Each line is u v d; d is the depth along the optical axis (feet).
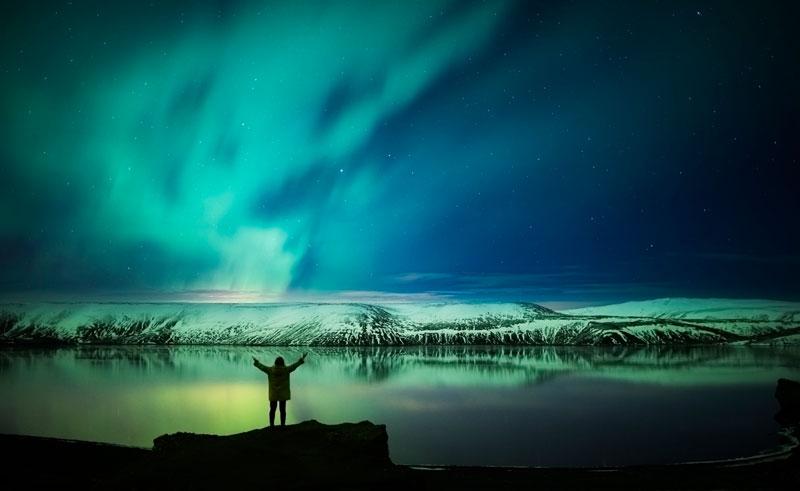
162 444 64.54
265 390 230.27
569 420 154.92
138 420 152.66
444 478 76.64
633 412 168.04
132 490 52.37
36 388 238.27
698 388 232.53
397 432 137.59
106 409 174.60
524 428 142.92
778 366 362.12
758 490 67.97
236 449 58.90
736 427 137.28
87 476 73.41
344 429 65.51
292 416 162.61
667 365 380.99
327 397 214.48
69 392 222.48
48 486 67.51
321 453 59.98
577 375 310.24
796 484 70.85
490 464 102.22
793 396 147.33
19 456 84.84
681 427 139.13
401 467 64.03
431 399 207.72
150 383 261.65
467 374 327.26
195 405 185.16
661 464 92.22
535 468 84.07
